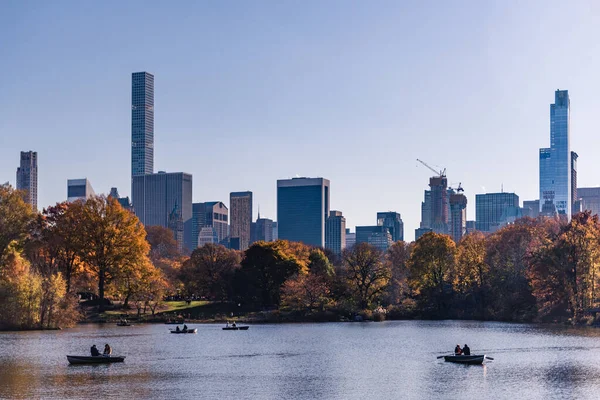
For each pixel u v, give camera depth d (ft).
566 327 536.83
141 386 286.87
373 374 318.45
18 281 492.54
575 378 304.71
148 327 541.75
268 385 291.38
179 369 330.54
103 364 342.23
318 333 510.58
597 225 597.52
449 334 494.59
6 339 436.35
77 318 537.65
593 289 548.72
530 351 390.42
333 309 649.20
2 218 528.63
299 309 647.15
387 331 522.88
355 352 395.34
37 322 497.87
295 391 279.69
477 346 414.82
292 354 386.73
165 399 264.31
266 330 536.42
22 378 301.63
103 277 579.89
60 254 565.12
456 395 271.69
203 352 392.47
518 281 633.20
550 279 560.61
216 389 282.36
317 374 318.65
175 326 556.92
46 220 574.15
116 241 572.51
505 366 337.93
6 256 508.94
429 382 297.94
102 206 575.38
